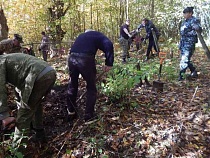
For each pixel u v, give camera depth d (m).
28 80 2.78
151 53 9.17
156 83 4.72
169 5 14.65
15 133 2.91
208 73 6.14
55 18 13.33
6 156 2.82
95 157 2.95
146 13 17.19
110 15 17.14
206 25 12.05
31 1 14.01
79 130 3.46
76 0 13.82
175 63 7.25
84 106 4.16
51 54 10.23
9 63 2.78
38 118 3.27
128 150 3.03
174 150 2.94
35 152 3.21
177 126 3.39
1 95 2.60
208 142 3.09
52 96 4.46
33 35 15.16
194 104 4.06
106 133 3.35
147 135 3.24
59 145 3.25
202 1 12.30
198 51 9.78
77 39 3.71
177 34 13.55
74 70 3.65
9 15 14.51
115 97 4.08
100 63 6.51
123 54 8.67
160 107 4.02
